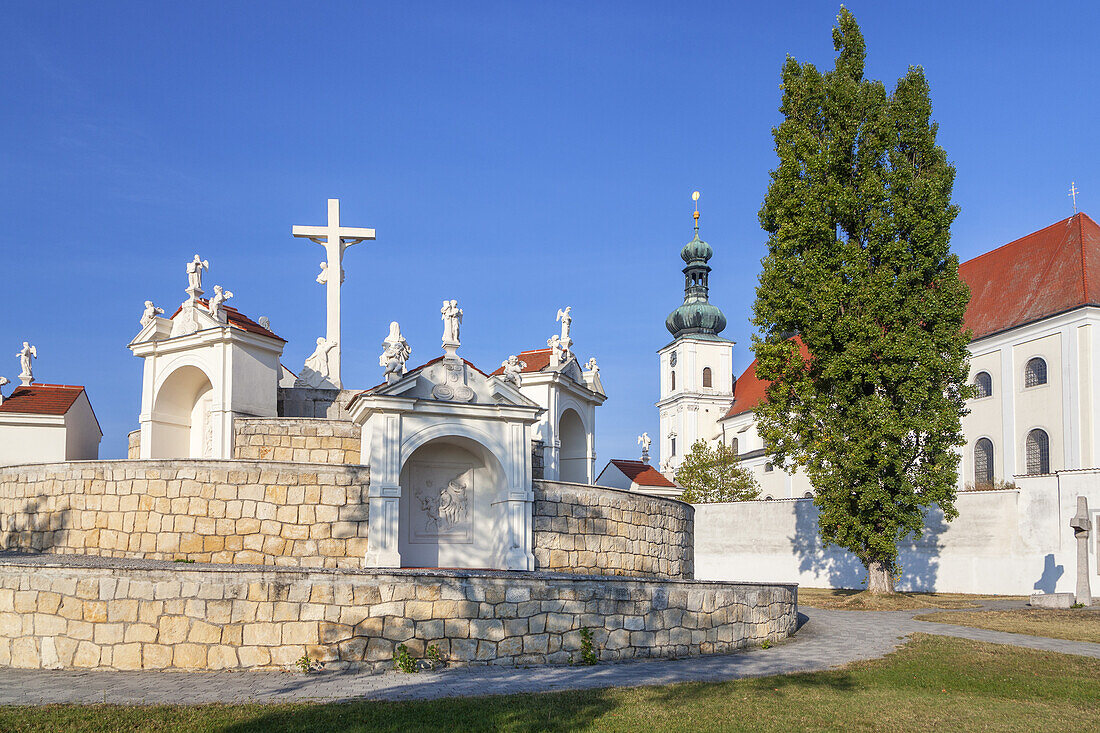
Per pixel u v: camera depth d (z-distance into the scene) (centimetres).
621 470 4034
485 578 1681
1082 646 2097
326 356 3597
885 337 3366
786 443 3619
